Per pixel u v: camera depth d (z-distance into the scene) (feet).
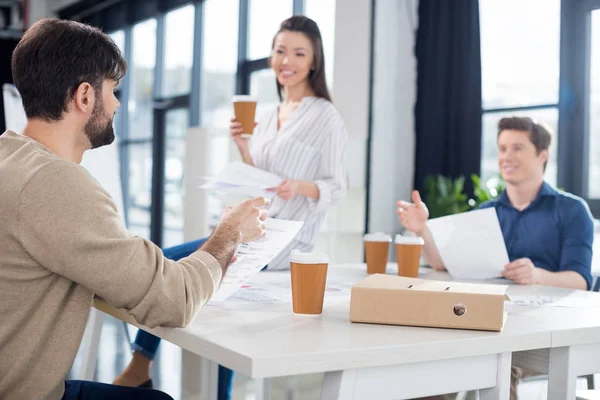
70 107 4.03
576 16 14.24
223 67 22.31
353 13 16.96
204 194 15.56
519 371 6.15
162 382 10.53
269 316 4.09
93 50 4.05
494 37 15.93
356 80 16.89
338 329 3.72
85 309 3.74
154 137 25.39
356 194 16.63
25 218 3.50
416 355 3.39
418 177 16.92
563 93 14.34
